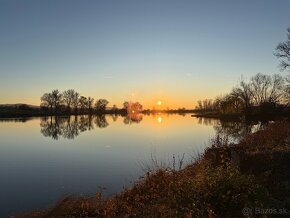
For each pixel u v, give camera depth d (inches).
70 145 1546.5
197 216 335.0
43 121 4224.9
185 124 3120.1
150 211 386.3
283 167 469.1
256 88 3954.2
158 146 1381.6
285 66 2326.5
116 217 391.9
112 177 798.5
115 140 1724.9
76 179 793.6
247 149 607.8
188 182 433.1
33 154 1257.4
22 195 665.0
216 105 5846.5
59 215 425.4
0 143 1680.6
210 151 606.9
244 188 379.9
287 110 3272.6
